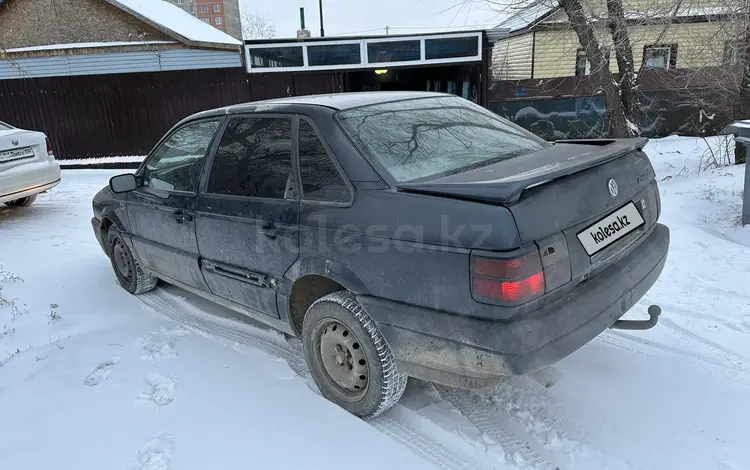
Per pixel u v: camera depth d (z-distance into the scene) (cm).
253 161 313
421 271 230
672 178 790
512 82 1388
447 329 226
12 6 1267
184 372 321
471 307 218
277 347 349
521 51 1647
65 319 409
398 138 277
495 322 212
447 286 223
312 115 285
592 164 239
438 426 263
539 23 1087
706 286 408
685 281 421
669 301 386
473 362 223
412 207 233
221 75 1279
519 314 210
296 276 287
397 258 238
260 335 368
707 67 889
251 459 245
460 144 290
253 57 1280
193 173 360
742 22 792
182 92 1274
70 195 915
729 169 749
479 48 1362
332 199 268
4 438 268
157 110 1277
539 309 218
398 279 240
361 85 1988
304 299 305
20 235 657
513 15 1073
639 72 1112
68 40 1287
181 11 1762
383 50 1329
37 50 1213
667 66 1330
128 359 341
